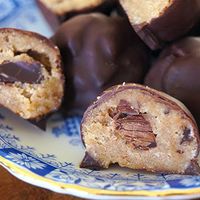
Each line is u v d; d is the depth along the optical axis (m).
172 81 0.18
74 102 0.19
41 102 0.19
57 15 0.22
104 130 0.16
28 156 0.16
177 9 0.17
